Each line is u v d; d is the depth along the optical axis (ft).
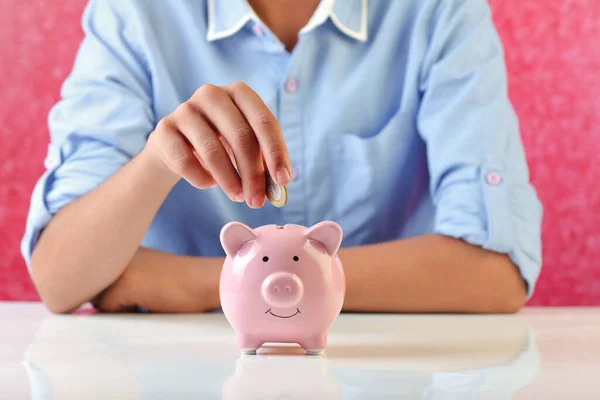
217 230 4.73
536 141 7.44
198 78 4.81
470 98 4.42
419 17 4.72
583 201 7.40
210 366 1.85
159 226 4.73
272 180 2.48
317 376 1.68
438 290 3.79
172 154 2.75
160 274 3.82
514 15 7.44
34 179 7.59
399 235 4.89
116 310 3.91
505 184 4.12
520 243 4.04
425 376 1.68
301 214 4.70
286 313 2.14
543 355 2.08
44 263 3.81
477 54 4.58
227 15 4.69
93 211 3.75
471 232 3.91
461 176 4.18
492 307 3.85
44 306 4.43
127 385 1.54
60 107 4.48
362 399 1.37
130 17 4.68
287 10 4.88
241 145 2.52
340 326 3.06
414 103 4.71
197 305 3.79
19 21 7.63
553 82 7.42
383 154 4.66
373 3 4.91
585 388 1.51
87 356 2.04
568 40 7.41
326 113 4.70
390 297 3.76
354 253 3.86
